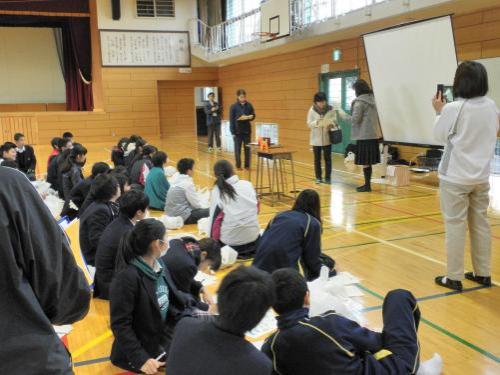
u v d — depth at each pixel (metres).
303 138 11.33
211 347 1.25
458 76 2.93
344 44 9.49
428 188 6.48
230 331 1.25
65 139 6.77
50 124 14.09
